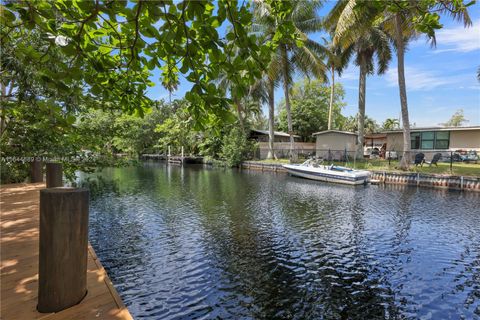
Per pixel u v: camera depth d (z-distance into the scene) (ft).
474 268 15.97
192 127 7.77
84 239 5.54
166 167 84.07
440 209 29.53
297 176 56.29
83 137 29.66
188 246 19.43
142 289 14.11
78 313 5.27
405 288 14.05
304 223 24.54
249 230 22.67
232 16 5.57
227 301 13.17
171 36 5.67
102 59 7.23
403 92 47.67
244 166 76.74
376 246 19.24
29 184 21.47
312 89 110.52
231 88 6.68
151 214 27.61
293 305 12.85
